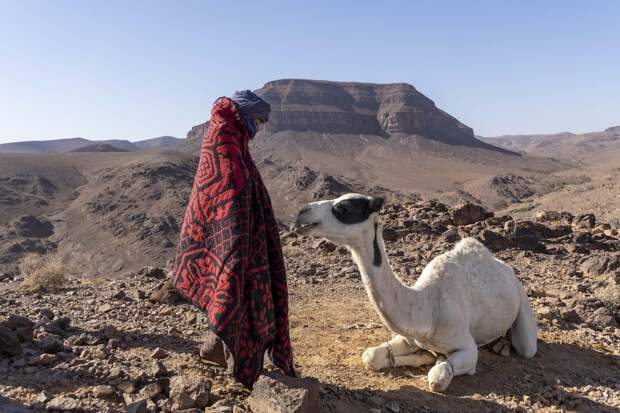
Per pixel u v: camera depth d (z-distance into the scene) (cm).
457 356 541
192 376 499
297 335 700
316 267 1226
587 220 2144
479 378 565
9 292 1008
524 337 636
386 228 1720
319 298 941
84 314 761
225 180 412
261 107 437
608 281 1078
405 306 510
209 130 432
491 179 19450
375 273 489
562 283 1112
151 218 13662
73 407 405
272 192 18612
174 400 430
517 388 547
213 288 410
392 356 575
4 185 17175
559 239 1684
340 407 466
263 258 427
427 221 1906
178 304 823
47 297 911
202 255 420
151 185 16525
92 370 495
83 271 11206
